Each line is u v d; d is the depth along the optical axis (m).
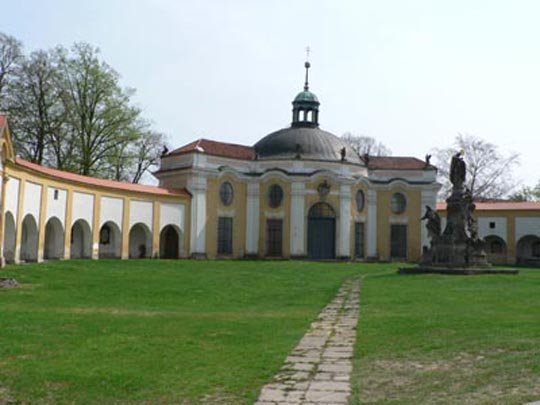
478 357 14.97
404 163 79.69
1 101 60.69
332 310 25.75
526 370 13.51
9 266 41.91
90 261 51.00
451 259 45.44
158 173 72.38
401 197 78.06
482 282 35.97
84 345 16.95
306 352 16.45
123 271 43.69
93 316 22.59
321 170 72.75
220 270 47.56
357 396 12.30
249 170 74.06
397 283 36.44
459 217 45.91
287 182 72.62
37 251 49.59
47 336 18.06
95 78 66.31
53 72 63.44
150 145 81.75
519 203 79.31
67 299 28.56
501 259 78.19
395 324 20.34
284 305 27.83
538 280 37.12
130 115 68.94
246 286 36.38
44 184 50.66
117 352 16.14
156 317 22.78
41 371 14.05
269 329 20.19
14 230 45.75
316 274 45.62
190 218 68.31
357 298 30.00
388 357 15.58
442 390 12.41
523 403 11.23
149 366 14.68
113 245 61.50
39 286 33.00
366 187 76.19
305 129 78.00
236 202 72.12
